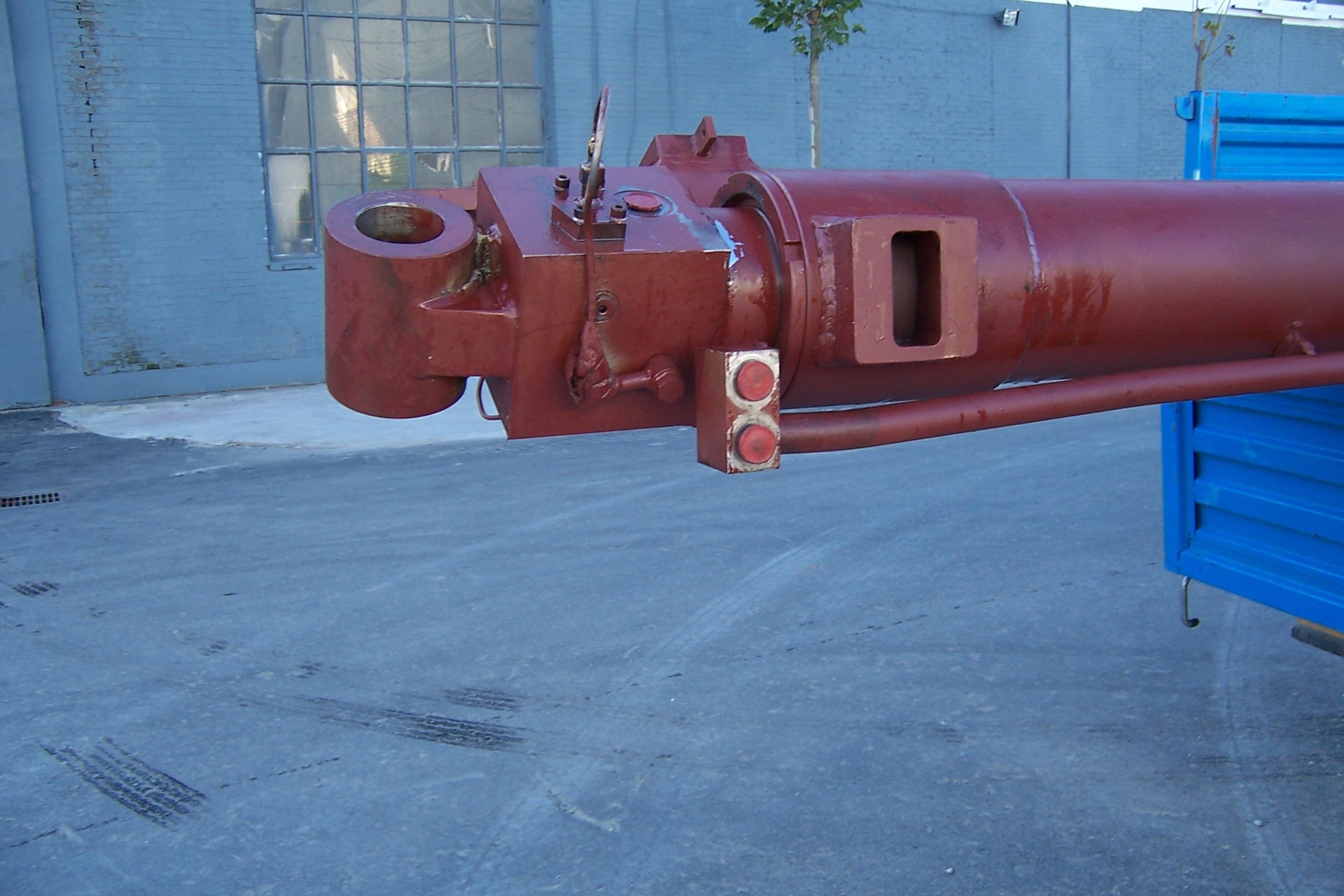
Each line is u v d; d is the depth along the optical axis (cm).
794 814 318
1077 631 450
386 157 1179
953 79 1437
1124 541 565
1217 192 199
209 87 1070
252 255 1114
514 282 158
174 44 1051
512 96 1230
